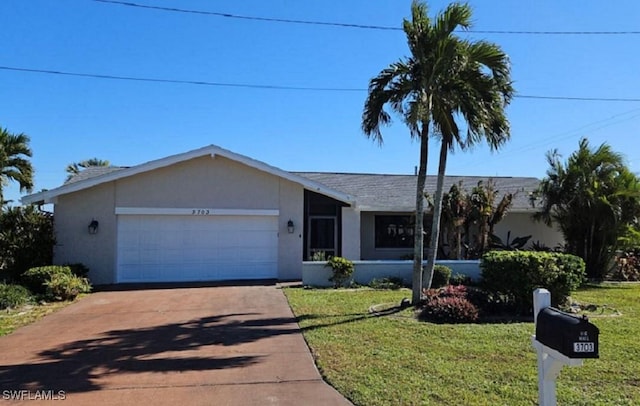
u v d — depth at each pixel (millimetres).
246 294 13188
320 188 16859
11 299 11172
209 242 16297
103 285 15086
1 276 13594
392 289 13969
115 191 15688
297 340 8047
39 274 12648
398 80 10758
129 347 7707
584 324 3373
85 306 11523
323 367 6449
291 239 16766
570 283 10195
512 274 10078
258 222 16641
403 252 19906
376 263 15156
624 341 7586
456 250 16984
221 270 16312
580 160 17000
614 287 14969
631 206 16375
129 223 15789
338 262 14555
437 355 6895
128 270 15680
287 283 15516
